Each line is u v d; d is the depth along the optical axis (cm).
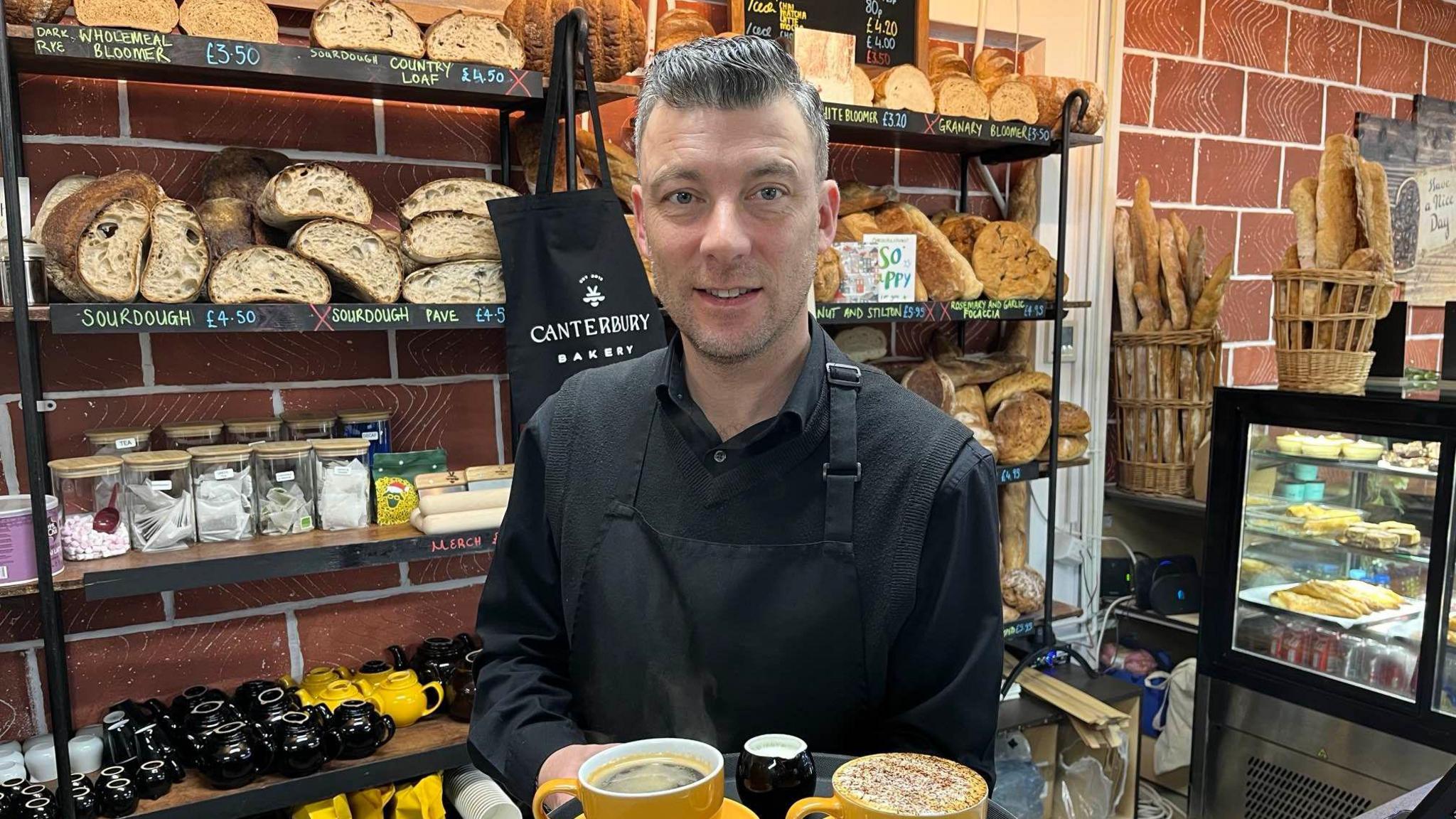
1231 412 232
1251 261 335
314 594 203
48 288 157
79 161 174
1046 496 289
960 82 233
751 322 93
